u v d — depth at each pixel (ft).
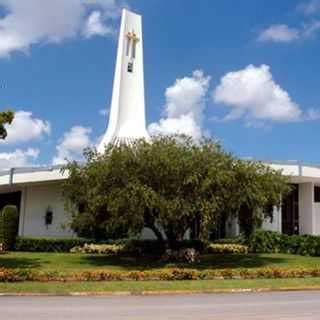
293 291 63.62
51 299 54.08
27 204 133.59
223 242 119.03
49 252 112.16
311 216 135.23
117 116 139.33
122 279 68.74
